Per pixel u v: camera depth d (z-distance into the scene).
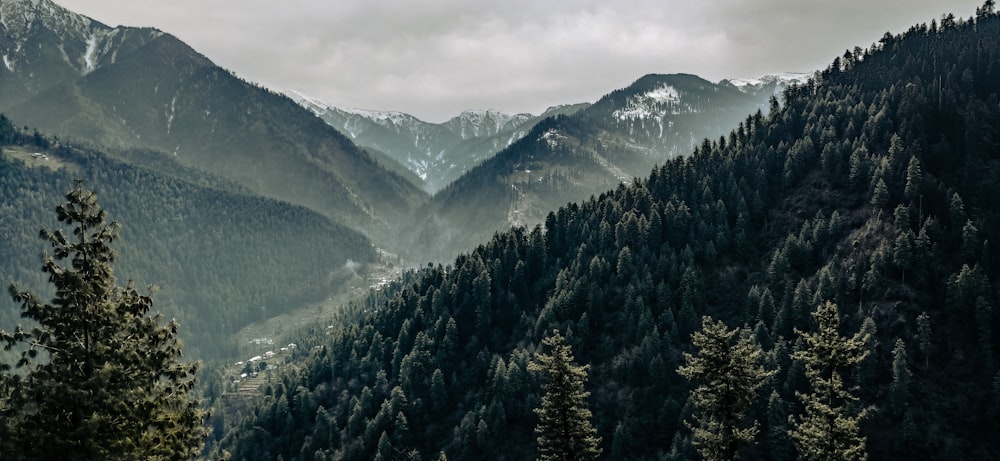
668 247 171.12
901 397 121.62
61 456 31.23
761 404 124.44
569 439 52.47
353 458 146.75
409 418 150.25
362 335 190.00
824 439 49.44
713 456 49.59
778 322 140.38
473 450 139.25
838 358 48.47
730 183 187.00
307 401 167.25
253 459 161.75
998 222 151.12
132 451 33.25
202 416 38.34
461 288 183.88
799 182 184.50
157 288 38.41
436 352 166.38
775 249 165.75
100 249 35.22
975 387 124.56
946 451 116.75
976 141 175.00
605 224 183.50
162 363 36.88
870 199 164.88
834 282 147.38
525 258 194.50
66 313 33.88
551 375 52.91
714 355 48.34
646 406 135.62
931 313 136.62
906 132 178.12
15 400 31.80
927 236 145.25
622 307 157.38
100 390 32.53
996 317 130.25
